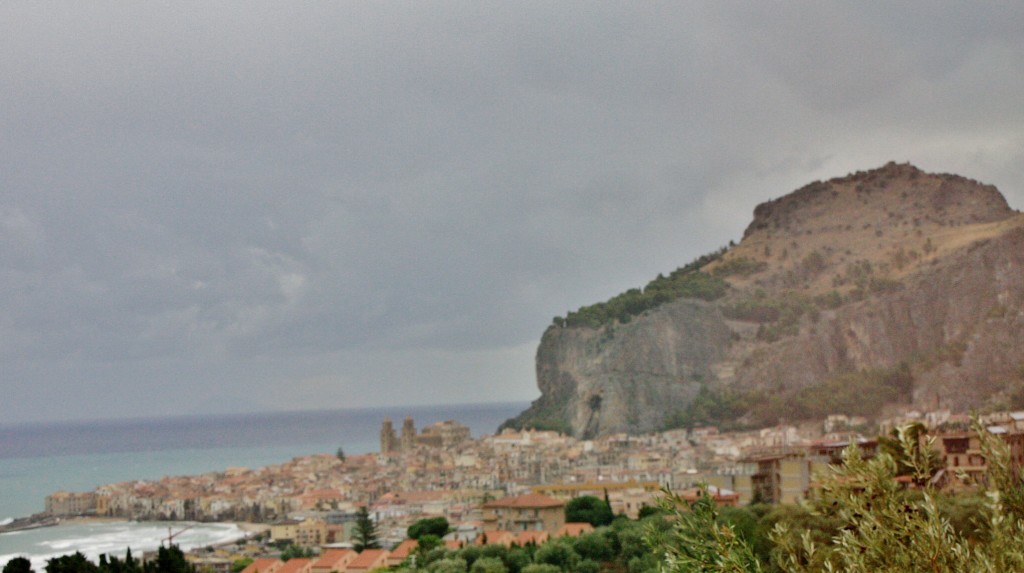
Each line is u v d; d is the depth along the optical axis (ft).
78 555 429.38
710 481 595.88
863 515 105.91
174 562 455.22
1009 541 100.53
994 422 513.86
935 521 100.99
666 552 106.52
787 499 556.92
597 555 528.63
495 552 557.74
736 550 105.09
